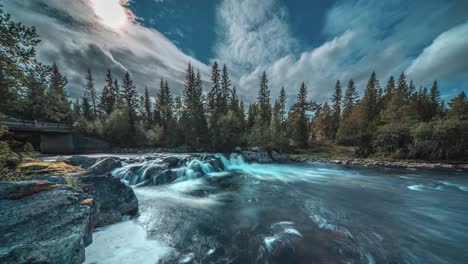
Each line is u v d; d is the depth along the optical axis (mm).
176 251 4855
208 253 4859
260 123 35844
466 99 33062
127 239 5172
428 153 25453
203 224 6582
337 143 40344
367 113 37406
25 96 5824
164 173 12789
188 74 41125
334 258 4855
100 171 10875
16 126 20078
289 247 5266
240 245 5301
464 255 5152
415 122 28844
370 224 6961
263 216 7555
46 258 2686
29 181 4750
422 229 6637
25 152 8453
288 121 41375
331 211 8273
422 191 12125
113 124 31516
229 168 21234
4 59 4883
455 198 10531
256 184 13719
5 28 4934
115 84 42250
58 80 6402
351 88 47844
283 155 29781
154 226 6176
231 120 32344
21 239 2951
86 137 28953
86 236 4430
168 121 39250
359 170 20938
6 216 3428
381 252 5191
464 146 24359
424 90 50875
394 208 8781
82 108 40594
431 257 5051
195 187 12070
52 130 24578
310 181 15078
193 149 31484
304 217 7520
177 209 7902
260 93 46094
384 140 28422
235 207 8555
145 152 29703
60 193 4633
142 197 9398
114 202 6414
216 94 40438
